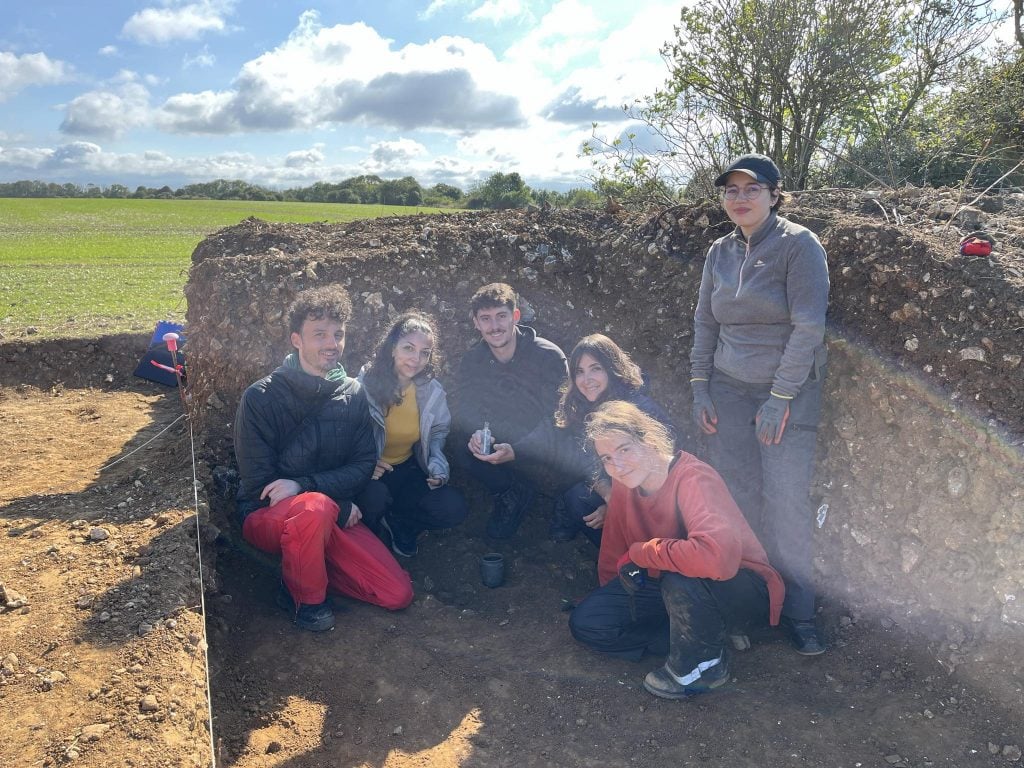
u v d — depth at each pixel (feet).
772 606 10.04
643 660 10.69
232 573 11.87
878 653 10.32
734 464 11.37
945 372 10.34
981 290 10.32
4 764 7.26
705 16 21.34
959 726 8.89
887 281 11.25
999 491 9.53
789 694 9.80
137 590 10.06
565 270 16.78
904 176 21.13
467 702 9.77
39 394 21.03
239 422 11.04
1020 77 21.17
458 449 14.57
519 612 12.14
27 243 67.00
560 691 10.00
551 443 13.50
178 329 21.22
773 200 10.34
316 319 10.69
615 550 11.09
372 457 11.87
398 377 12.33
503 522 14.21
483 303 12.75
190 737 7.80
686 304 14.78
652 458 9.80
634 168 22.90
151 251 60.23
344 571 11.42
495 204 67.56
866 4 19.70
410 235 17.57
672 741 9.05
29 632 9.23
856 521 11.20
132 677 8.48
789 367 9.97
